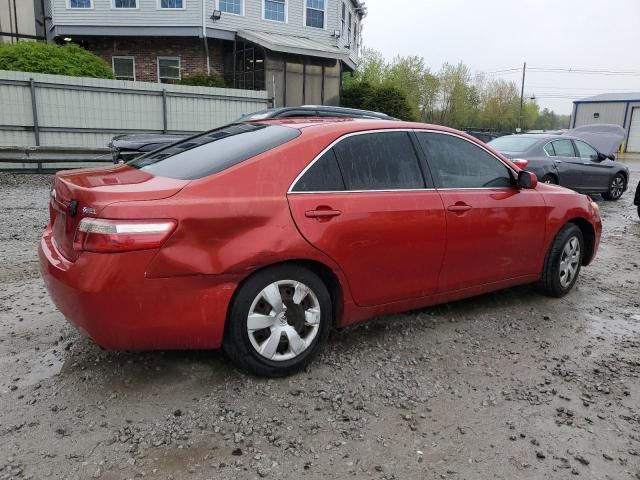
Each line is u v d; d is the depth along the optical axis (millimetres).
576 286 5578
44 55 16047
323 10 23688
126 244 2814
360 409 3104
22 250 6375
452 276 4145
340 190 3533
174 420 2938
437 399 3242
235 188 3141
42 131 14602
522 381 3500
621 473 2627
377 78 43594
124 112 15656
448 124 59969
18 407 3027
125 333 2916
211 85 19219
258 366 3303
